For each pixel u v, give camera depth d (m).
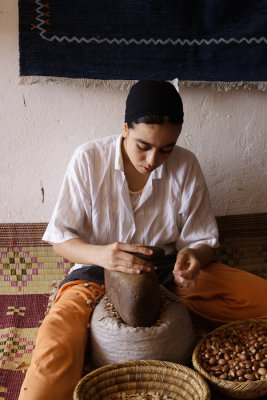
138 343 1.81
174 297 2.01
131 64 2.50
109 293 1.95
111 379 1.71
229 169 2.76
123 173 2.12
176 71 2.53
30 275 2.69
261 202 2.80
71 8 2.41
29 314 2.52
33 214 2.70
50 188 2.67
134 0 2.43
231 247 2.81
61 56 2.45
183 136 2.68
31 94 2.53
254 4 2.48
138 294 1.79
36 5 2.38
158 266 2.24
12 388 1.93
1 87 2.51
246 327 1.98
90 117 2.60
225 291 2.14
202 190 2.27
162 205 2.22
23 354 2.17
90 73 2.49
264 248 2.81
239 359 1.78
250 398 1.71
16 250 2.68
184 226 2.27
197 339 2.14
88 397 1.62
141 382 1.73
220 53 2.53
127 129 1.99
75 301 2.01
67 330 1.85
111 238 2.22
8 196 2.66
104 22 2.44
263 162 2.77
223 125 2.69
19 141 2.59
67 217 2.14
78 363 1.78
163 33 2.48
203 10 2.47
